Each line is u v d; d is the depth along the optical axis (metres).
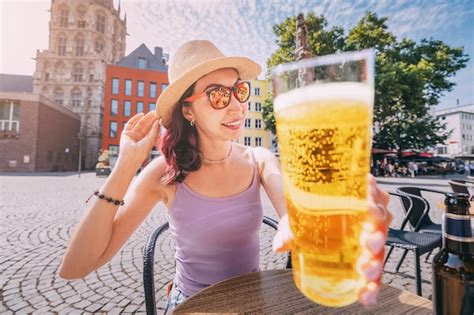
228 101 1.21
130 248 4.48
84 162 48.75
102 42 54.19
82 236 0.94
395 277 3.27
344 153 0.46
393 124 22.11
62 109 39.72
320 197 0.47
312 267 0.48
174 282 1.41
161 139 1.28
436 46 19.97
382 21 17.36
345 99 0.45
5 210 7.49
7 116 31.80
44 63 50.59
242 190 1.32
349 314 0.85
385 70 16.42
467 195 0.69
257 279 1.09
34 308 2.84
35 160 32.12
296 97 0.48
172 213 1.31
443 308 0.68
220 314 0.85
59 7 51.28
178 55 1.39
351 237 0.47
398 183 15.43
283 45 17.39
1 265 3.87
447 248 0.70
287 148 0.51
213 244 1.25
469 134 62.38
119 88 41.22
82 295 3.08
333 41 17.36
